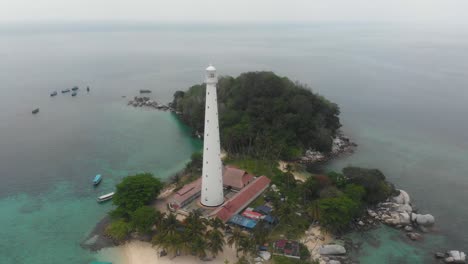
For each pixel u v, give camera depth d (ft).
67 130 601.21
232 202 318.24
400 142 561.02
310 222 316.40
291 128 492.13
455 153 519.19
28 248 292.40
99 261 271.90
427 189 410.31
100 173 437.17
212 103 281.33
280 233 298.56
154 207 337.72
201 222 270.05
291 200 337.72
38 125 625.82
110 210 351.25
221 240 258.78
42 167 451.12
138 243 291.58
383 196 357.82
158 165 464.65
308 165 459.73
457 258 282.15
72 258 278.67
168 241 261.24
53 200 370.73
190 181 390.83
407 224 326.65
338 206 303.68
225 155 468.34
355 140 566.36
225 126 511.81
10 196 378.94
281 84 555.69
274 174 406.00
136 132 595.47
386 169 460.96
